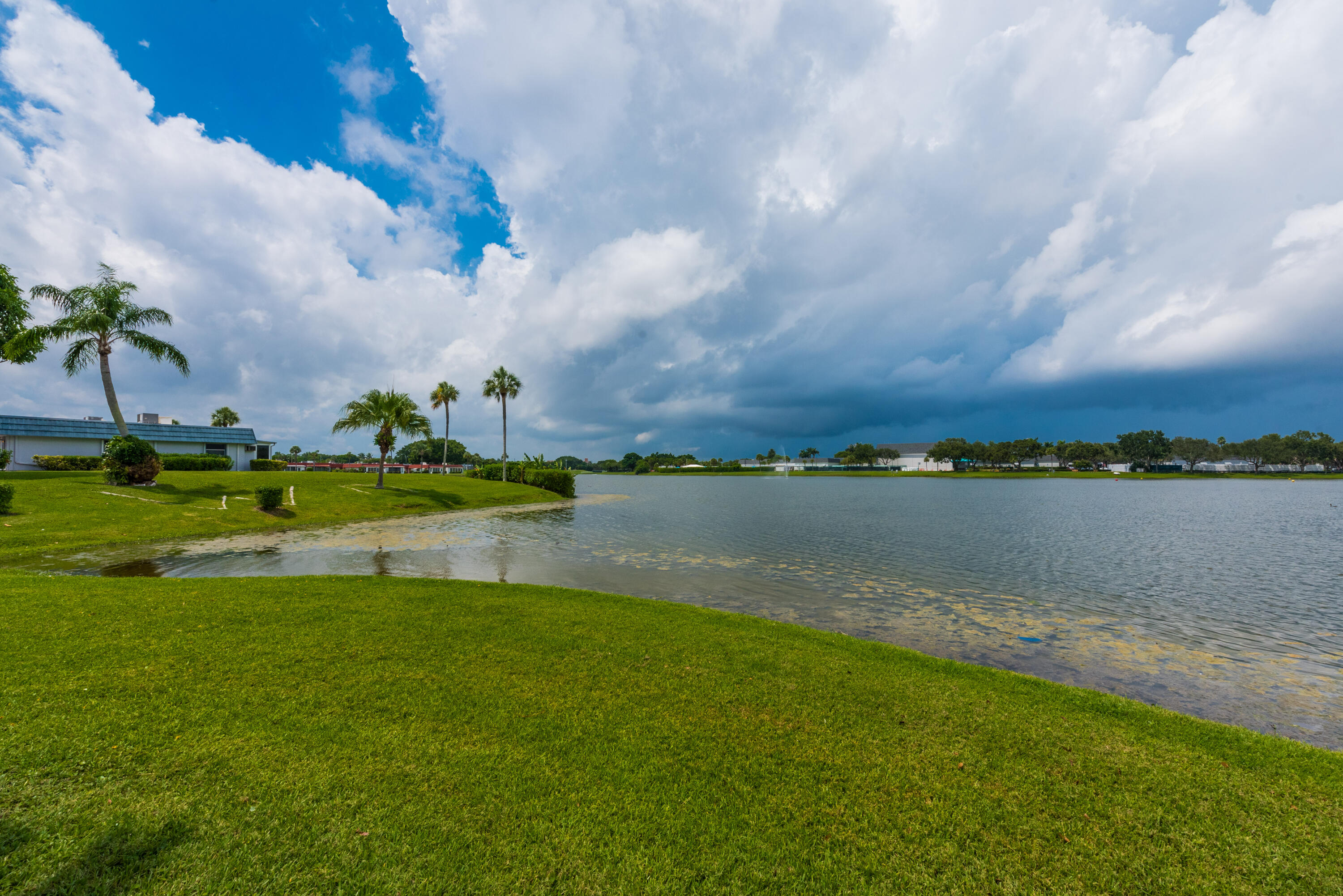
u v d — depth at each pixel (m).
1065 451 157.38
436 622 8.15
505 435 59.38
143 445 26.95
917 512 39.34
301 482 36.16
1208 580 15.75
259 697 5.25
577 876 3.21
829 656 7.42
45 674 5.52
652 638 7.86
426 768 4.16
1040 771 4.57
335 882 3.04
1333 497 60.59
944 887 3.27
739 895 3.14
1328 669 8.76
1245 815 4.05
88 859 3.06
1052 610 12.24
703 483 109.75
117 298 26.59
